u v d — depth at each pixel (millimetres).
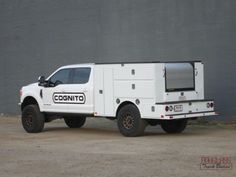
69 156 11797
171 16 19141
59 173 9891
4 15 25188
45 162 11102
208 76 18234
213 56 18125
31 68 24188
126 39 20578
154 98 14258
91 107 15734
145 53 19969
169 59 19234
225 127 17125
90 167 10383
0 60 25391
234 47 17688
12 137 15922
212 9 18094
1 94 25359
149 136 15078
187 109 14641
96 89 15609
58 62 23094
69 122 18297
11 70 24984
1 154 12336
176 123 15594
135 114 14625
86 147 13195
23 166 10703
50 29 23359
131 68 14734
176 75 14672
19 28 24594
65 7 22719
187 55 18750
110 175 9555
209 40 18203
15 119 23188
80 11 22172
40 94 17109
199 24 18422
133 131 14703
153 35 19703
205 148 12430
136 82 14633
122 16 20688
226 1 17781
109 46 21156
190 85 15062
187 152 11867
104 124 19438
